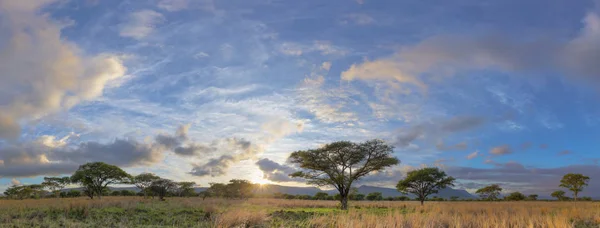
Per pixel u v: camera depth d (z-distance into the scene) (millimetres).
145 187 53781
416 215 16016
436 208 26609
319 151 35812
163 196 54688
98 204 21562
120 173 49594
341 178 34344
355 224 13523
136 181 53000
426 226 13930
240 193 61719
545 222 16031
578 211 22062
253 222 15469
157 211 19641
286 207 30422
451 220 15906
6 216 15203
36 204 23297
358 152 35656
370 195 75625
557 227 14688
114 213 18047
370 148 35781
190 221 16281
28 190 58219
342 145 35375
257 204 34250
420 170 45812
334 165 36094
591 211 22688
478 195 73562
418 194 45812
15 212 16953
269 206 30312
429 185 45406
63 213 16875
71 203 19703
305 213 21172
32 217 15930
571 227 15211
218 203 30531
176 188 58938
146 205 23078
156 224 15219
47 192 60719
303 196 74562
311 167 37031
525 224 15336
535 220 16281
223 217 15469
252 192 64438
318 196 73312
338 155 35938
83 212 17219
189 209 21156
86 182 47469
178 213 19141
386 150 35844
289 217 18734
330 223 15047
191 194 64125
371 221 13906
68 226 13656
